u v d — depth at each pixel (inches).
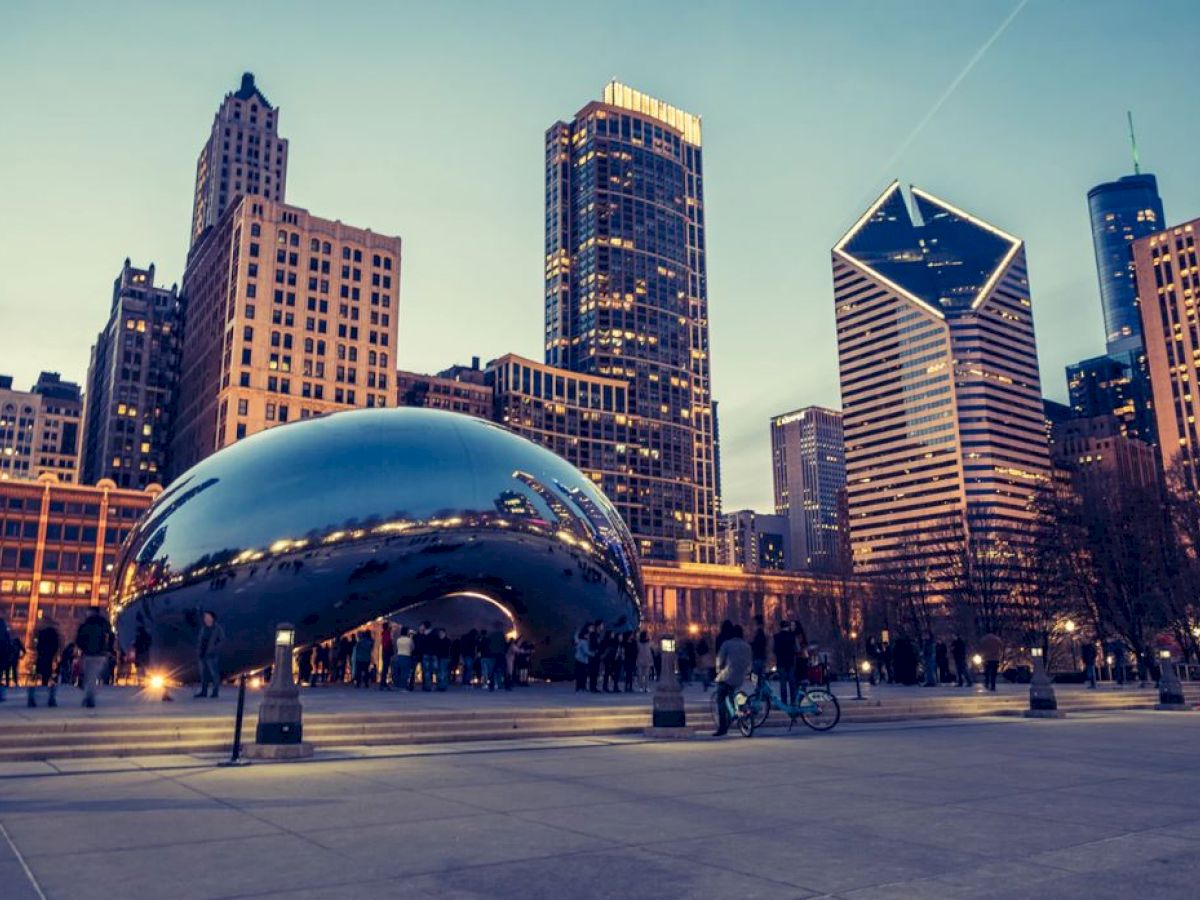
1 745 469.1
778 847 253.9
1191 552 2145.7
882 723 757.3
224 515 930.1
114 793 348.2
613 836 268.7
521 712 625.6
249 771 416.8
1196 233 7012.8
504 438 1090.1
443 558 970.1
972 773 418.3
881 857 241.1
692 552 7554.1
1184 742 579.5
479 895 202.8
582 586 1080.2
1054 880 216.1
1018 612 2684.5
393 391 5565.9
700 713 705.6
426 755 488.7
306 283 5369.1
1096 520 2240.4
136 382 6929.1
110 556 4773.6
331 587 927.7
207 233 6077.8
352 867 228.7
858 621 3277.6
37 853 242.7
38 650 885.8
